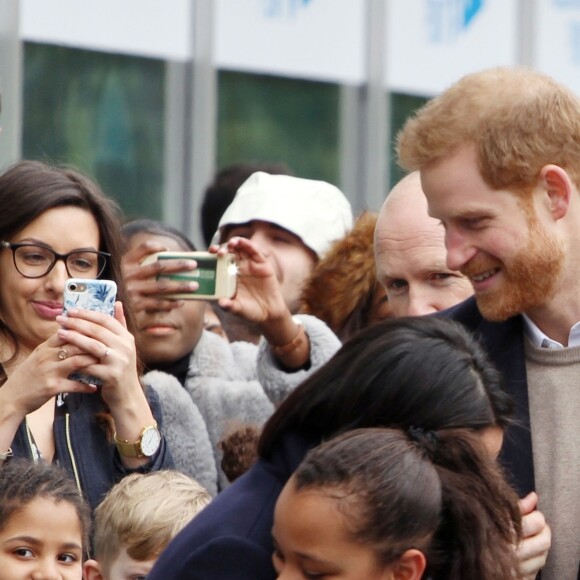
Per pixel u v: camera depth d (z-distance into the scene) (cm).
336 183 2544
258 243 1409
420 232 1090
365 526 687
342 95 2542
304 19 2494
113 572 963
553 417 870
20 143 2164
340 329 1273
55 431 1027
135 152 2298
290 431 751
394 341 743
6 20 2145
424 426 730
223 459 1158
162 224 1309
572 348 872
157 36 2319
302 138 2500
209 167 2381
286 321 1151
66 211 1059
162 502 967
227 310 1148
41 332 1048
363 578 690
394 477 695
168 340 1245
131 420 1012
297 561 696
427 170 858
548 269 849
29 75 2177
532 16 2748
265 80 2456
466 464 721
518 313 874
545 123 843
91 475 1018
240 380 1279
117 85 2275
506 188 842
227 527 730
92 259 1067
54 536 895
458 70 2669
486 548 710
